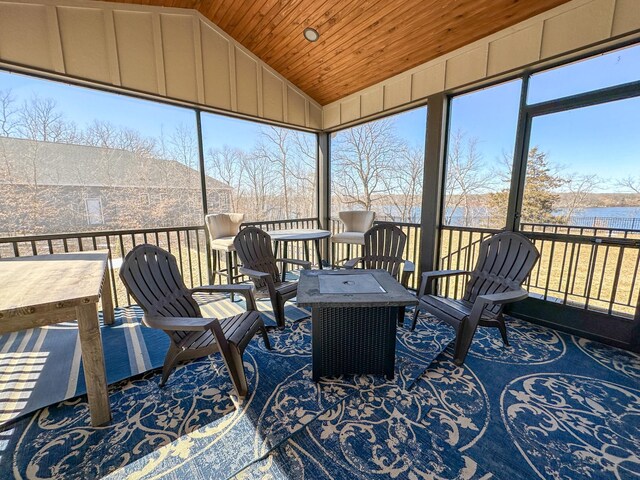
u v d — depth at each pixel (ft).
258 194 23.77
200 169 12.05
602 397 5.84
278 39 11.46
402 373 6.62
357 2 9.00
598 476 4.15
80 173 14.87
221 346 5.46
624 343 7.71
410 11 8.89
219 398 5.78
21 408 5.41
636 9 6.61
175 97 10.62
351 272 8.07
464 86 9.99
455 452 4.55
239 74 12.25
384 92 12.67
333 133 16.56
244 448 4.59
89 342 4.84
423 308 8.29
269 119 13.57
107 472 4.18
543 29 8.02
